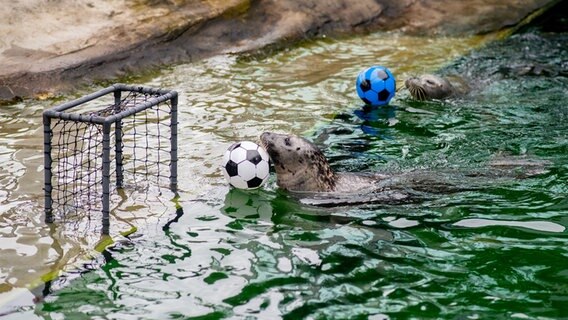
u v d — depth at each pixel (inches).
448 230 418.0
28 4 729.6
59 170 479.2
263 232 414.0
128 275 365.1
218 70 724.7
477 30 918.4
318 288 354.9
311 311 334.3
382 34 895.1
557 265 378.0
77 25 725.3
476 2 991.0
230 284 357.7
